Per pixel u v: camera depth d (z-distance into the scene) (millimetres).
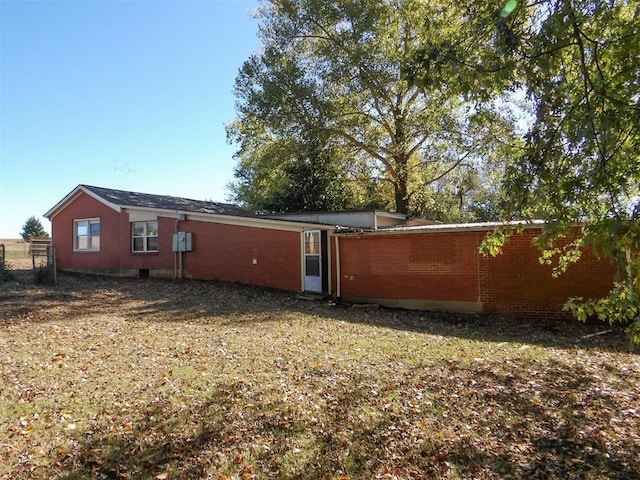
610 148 3467
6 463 3789
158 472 3736
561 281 11250
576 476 3766
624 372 6523
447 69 4125
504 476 3762
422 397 5395
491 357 7320
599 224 3447
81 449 4074
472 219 33844
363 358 7117
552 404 5238
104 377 5996
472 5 4453
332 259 14742
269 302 13477
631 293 3277
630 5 3762
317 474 3746
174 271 18156
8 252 28281
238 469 3799
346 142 24641
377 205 29562
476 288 12250
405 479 3695
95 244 20312
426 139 24016
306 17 21719
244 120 23656
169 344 7871
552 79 3787
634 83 3555
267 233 16172
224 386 5672
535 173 3875
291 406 5051
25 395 5289
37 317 10156
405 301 13336
